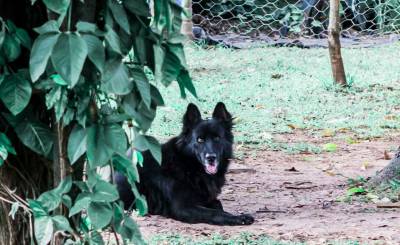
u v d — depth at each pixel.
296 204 13.46
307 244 10.46
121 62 5.44
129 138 6.12
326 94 24.64
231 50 32.91
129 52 5.99
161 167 12.90
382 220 12.03
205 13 37.34
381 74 27.67
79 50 5.14
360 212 12.75
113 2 5.58
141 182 13.00
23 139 5.77
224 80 26.56
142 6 5.73
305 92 24.91
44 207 5.60
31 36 5.86
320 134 19.95
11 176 6.09
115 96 6.04
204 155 12.59
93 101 5.60
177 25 5.86
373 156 17.59
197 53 31.34
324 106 23.09
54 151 5.82
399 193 13.69
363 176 15.52
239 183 15.21
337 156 17.69
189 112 12.94
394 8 37.31
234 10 37.62
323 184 14.98
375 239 10.73
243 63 29.62
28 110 5.85
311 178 15.56
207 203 12.98
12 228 6.09
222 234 11.41
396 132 20.23
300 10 37.03
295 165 16.81
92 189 5.57
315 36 36.69
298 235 11.06
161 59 5.73
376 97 24.17
